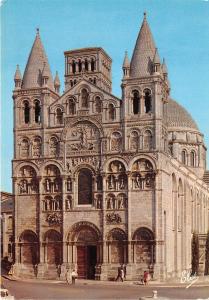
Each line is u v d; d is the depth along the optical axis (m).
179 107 145.88
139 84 96.31
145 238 93.19
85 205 97.38
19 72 103.06
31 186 100.06
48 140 100.12
